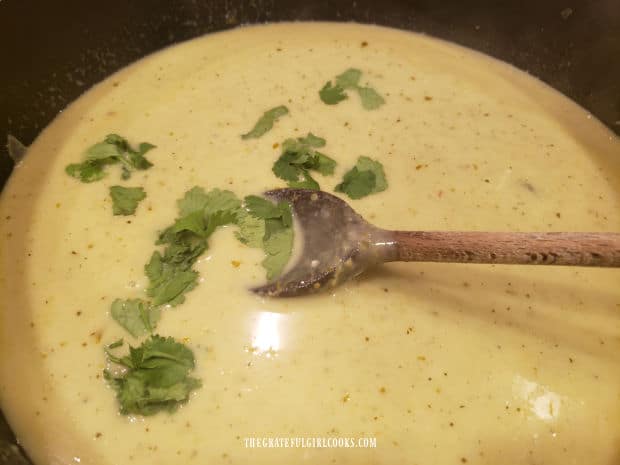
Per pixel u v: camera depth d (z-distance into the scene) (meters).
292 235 0.23
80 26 0.29
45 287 0.23
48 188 0.26
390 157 0.27
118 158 0.26
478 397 0.20
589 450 0.20
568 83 0.31
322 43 0.34
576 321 0.22
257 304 0.22
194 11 0.33
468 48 0.34
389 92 0.30
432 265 0.23
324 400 0.20
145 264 0.23
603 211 0.26
